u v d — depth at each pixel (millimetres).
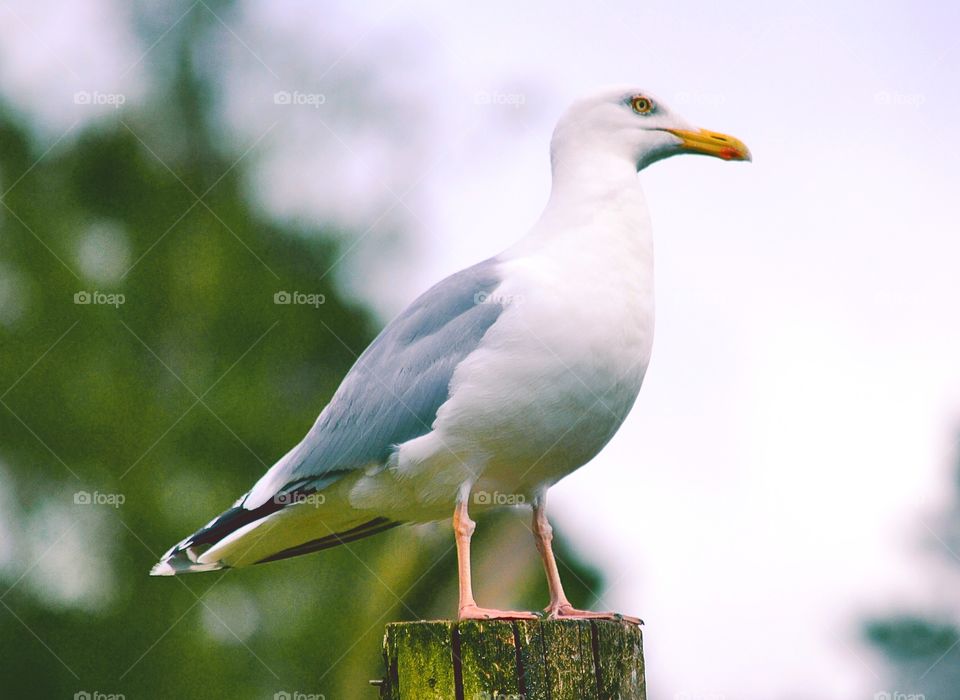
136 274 14812
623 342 7777
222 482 13820
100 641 13102
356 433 8234
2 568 13438
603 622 6562
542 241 8125
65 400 14016
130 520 13531
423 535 10906
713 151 8648
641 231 8086
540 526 8281
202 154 15695
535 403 7707
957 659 21359
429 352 7980
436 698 6344
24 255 14789
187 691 12820
